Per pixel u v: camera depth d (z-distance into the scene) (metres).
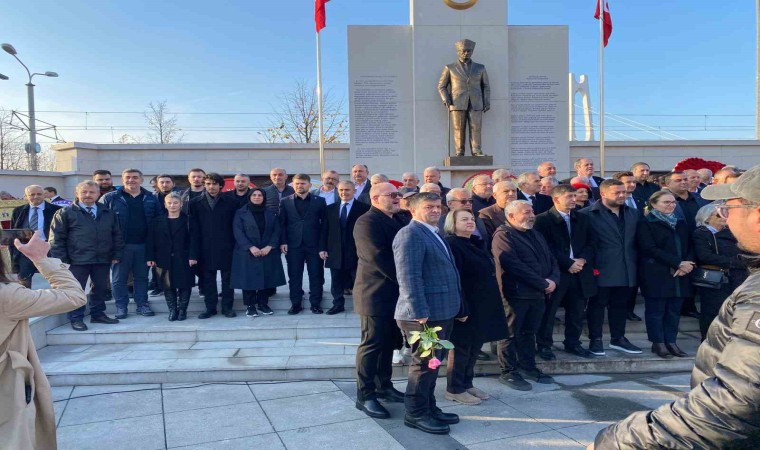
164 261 6.40
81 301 2.58
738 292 1.36
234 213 6.70
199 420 4.11
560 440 3.70
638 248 5.43
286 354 5.52
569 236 5.36
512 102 12.09
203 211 6.57
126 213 6.61
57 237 5.99
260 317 6.57
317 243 6.75
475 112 11.42
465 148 11.80
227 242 6.58
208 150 14.94
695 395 1.27
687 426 1.24
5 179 14.59
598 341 5.48
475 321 4.31
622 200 5.35
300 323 6.25
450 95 11.54
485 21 11.92
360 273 4.22
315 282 6.75
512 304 4.80
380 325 4.17
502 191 5.44
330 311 6.66
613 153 14.59
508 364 4.89
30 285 6.92
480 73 11.46
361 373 4.21
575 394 4.64
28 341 2.45
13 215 7.88
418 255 3.81
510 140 12.01
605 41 11.95
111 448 3.65
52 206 8.03
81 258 6.05
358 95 11.90
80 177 14.79
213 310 6.66
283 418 4.13
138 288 6.72
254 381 5.02
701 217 5.32
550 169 7.12
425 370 3.88
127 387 4.88
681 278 5.27
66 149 14.87
